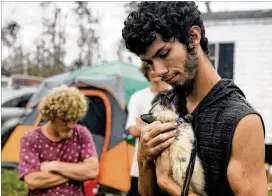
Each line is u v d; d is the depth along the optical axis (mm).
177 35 1639
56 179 3250
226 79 1689
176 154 1813
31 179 3213
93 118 7508
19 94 10586
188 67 1663
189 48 1660
